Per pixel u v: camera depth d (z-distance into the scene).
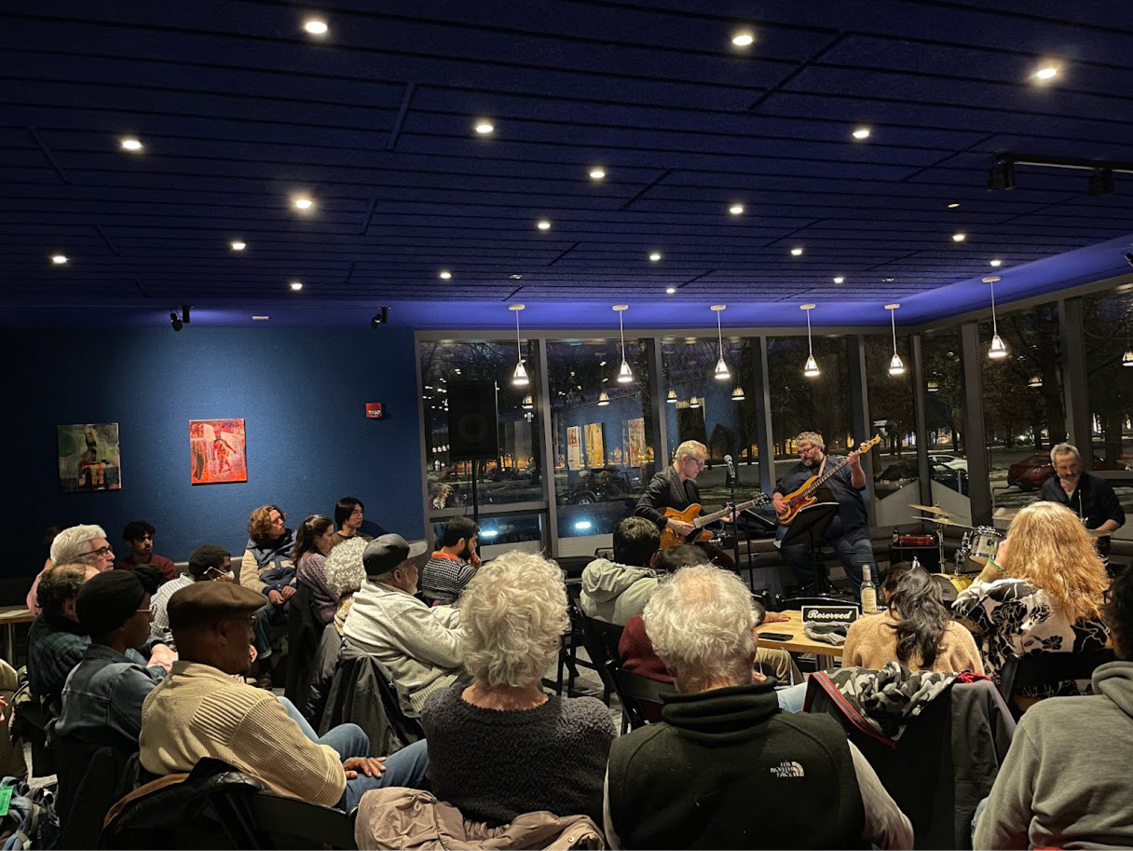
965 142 3.78
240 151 3.45
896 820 1.38
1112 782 1.18
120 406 7.18
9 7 2.29
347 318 7.44
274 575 6.19
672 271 6.24
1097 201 4.82
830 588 7.14
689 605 1.52
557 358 8.67
